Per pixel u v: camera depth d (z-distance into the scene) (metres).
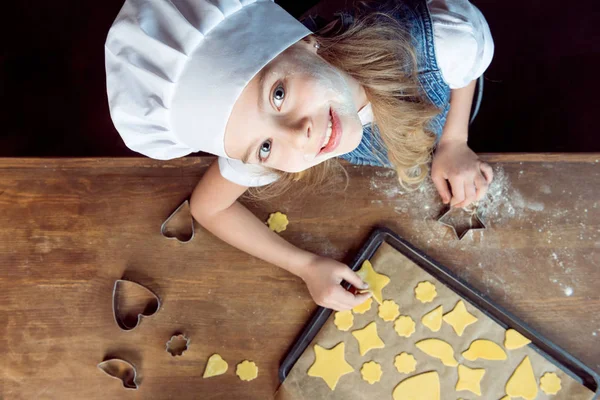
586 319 0.74
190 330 0.79
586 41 1.10
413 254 0.78
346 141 0.59
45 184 0.82
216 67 0.55
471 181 0.76
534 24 1.12
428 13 0.69
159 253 0.81
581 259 0.75
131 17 0.58
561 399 0.70
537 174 0.77
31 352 0.79
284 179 0.80
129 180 0.82
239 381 0.77
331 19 0.77
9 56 1.25
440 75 0.72
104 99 1.22
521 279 0.76
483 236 0.77
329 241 0.80
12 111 1.23
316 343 0.75
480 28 0.73
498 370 0.72
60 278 0.81
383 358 0.74
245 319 0.79
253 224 0.78
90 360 0.79
